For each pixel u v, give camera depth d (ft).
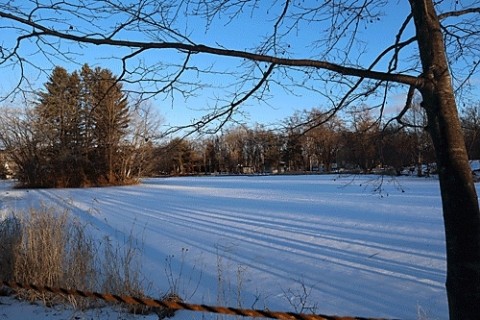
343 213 57.88
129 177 147.43
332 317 9.72
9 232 22.47
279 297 22.94
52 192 119.85
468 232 9.30
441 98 9.70
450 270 9.54
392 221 49.19
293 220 52.60
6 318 18.74
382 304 21.88
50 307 20.03
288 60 10.16
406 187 95.30
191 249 36.01
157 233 44.55
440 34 10.05
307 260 31.24
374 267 28.84
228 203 77.82
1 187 145.69
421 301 22.13
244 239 40.40
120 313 19.29
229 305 21.08
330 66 10.15
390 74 9.90
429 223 46.93
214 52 10.30
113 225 50.67
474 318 9.13
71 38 10.43
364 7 12.41
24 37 11.07
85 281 20.20
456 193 9.42
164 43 10.39
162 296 21.16
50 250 20.90
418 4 10.23
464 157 9.57
